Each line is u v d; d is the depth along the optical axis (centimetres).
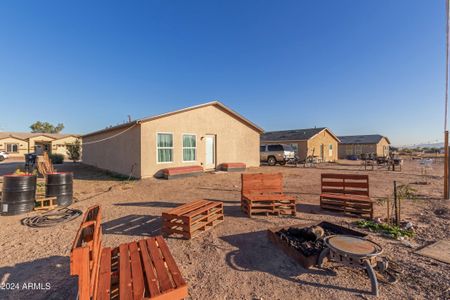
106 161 1698
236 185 1070
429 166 2109
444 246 414
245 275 332
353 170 1788
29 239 455
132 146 1308
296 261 365
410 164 2525
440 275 324
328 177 695
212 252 402
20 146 4128
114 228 515
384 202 741
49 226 527
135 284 233
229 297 284
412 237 458
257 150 1950
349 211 609
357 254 298
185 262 369
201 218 493
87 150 2231
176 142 1380
